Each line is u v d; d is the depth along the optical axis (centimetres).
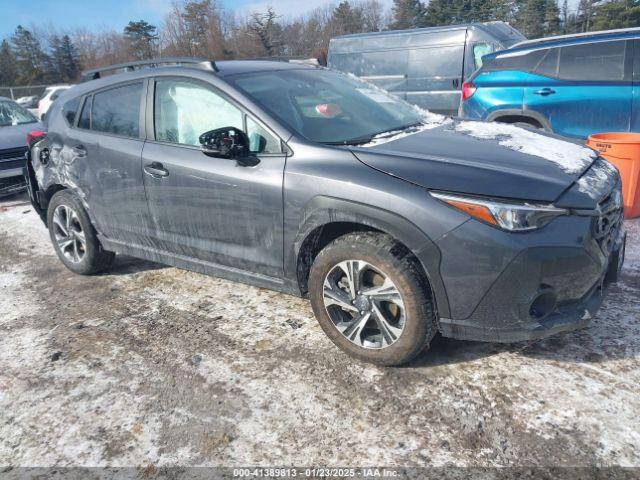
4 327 382
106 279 457
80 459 250
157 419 272
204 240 358
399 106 400
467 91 711
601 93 592
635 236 471
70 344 351
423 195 263
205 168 339
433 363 300
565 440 238
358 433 253
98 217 425
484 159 284
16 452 257
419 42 984
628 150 497
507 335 262
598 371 283
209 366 314
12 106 866
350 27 5425
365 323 295
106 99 415
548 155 297
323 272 301
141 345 343
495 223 251
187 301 402
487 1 5069
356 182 280
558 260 251
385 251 274
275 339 338
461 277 259
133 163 381
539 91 637
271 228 319
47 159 457
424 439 246
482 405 264
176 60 386
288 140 311
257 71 373
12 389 306
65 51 6888
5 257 534
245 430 260
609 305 349
